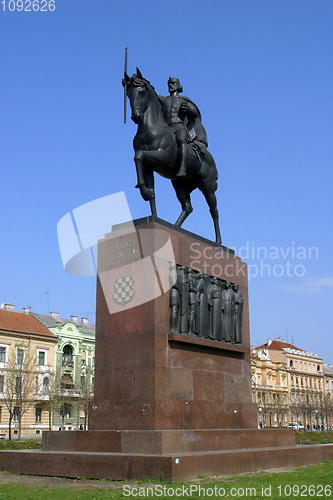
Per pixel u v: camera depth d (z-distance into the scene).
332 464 14.33
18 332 53.31
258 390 79.56
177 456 9.99
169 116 14.45
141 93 13.55
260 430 14.05
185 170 13.98
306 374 92.25
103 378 12.34
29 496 8.43
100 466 10.38
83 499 8.17
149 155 13.40
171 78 15.06
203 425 12.59
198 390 12.75
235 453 11.58
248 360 15.00
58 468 10.84
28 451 11.75
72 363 59.09
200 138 15.25
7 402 47.31
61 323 59.19
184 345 12.68
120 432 11.29
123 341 12.32
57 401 54.00
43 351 55.97
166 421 11.59
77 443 11.77
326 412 85.38
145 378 11.76
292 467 13.15
